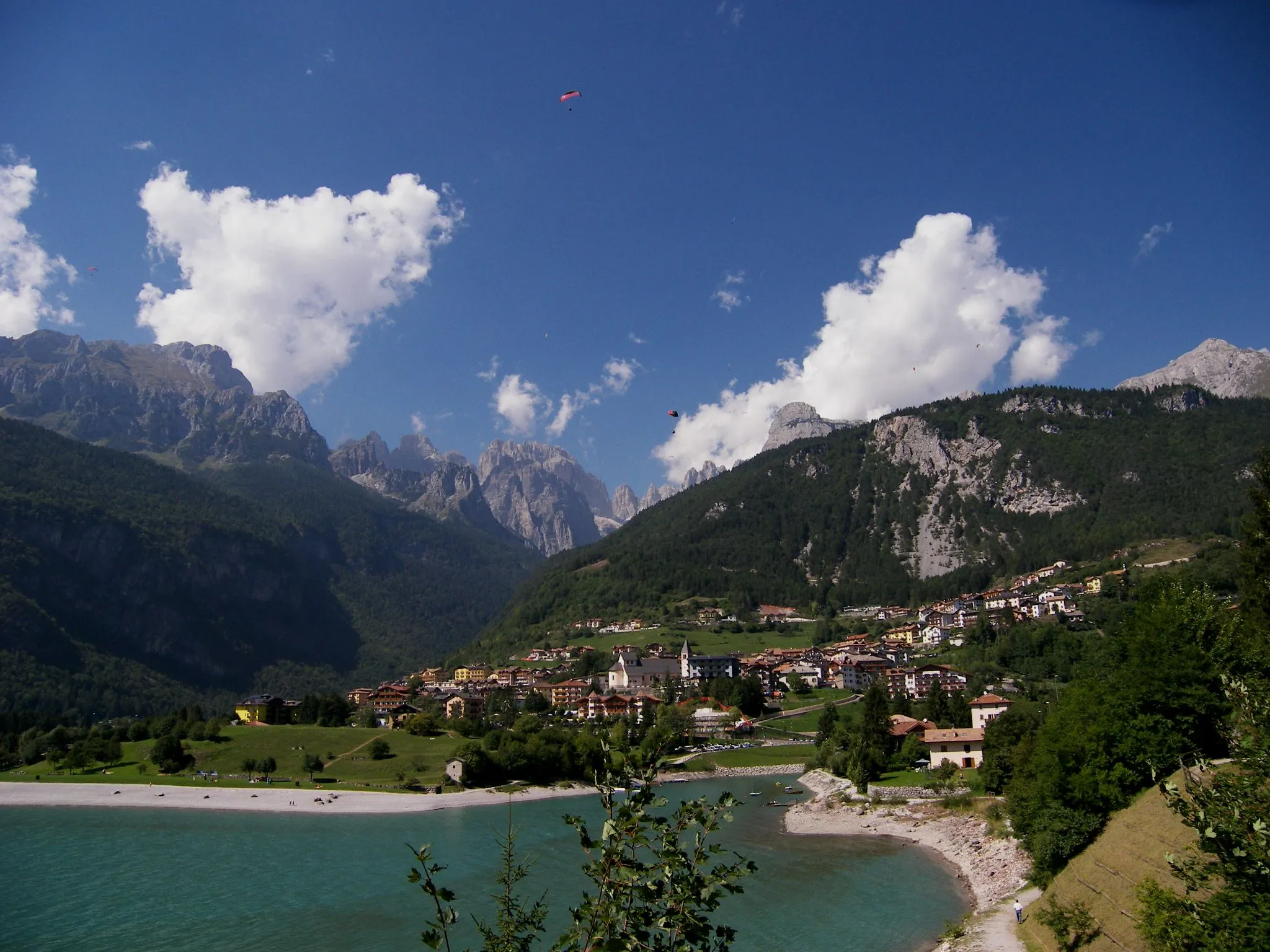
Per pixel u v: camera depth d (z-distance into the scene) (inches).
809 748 7775.6
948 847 3686.0
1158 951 1159.6
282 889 3272.6
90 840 4375.0
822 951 2393.0
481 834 4421.8
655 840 629.0
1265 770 821.9
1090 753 2657.5
